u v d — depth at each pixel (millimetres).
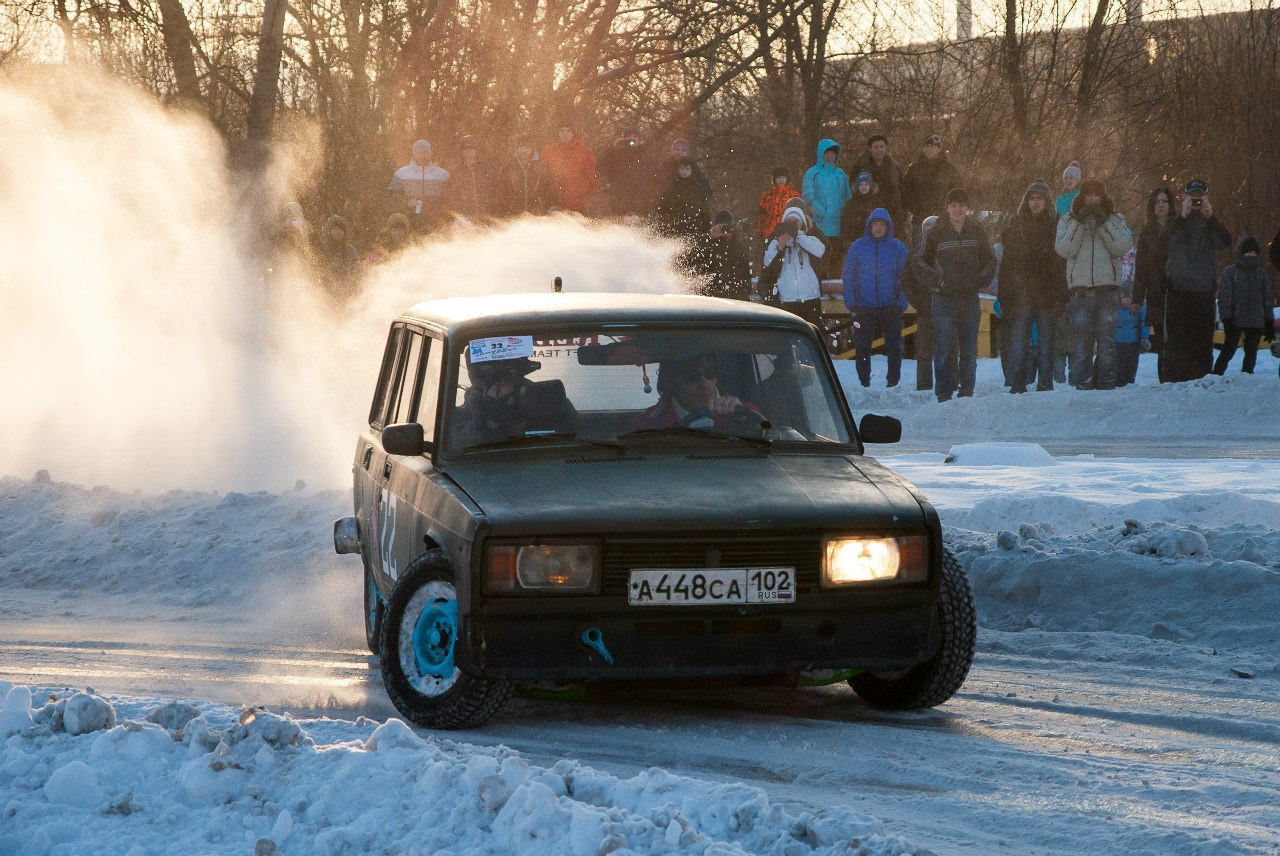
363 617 24625
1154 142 101188
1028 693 18016
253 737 13008
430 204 61312
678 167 58969
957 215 52312
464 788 11875
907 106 96562
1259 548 23359
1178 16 103750
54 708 14211
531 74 85875
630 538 15578
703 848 10578
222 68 81562
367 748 12930
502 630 15445
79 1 77750
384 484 19625
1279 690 17969
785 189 62125
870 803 13469
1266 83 101688
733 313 19188
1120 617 21984
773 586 15734
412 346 20672
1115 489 31016
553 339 18453
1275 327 73375
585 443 17750
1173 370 54750
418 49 80000
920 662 16297
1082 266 52594
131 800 12219
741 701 17844
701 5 92438
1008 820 12828
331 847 11172
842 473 17391
